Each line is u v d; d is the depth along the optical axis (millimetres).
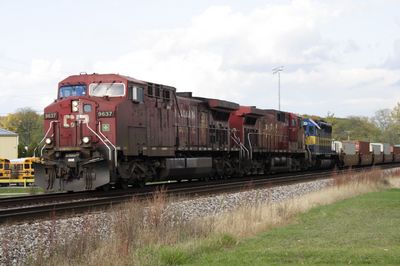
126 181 23344
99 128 21812
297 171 48438
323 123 53625
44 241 11695
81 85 22859
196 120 30312
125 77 23016
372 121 145750
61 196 21141
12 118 124250
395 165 67562
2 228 12672
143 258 10273
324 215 17812
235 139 35375
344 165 57719
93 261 10062
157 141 25141
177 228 13359
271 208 17703
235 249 11617
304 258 10438
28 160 54312
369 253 10727
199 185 27312
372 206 20641
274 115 42688
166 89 26406
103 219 14477
